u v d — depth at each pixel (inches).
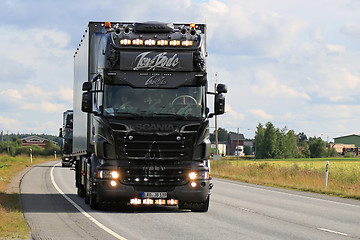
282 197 1247.5
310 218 857.5
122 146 865.5
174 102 876.6
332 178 1729.8
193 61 883.4
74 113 1362.0
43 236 648.4
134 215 874.8
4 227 682.2
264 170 2317.9
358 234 697.6
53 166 3218.5
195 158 879.1
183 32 898.1
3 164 3442.4
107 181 867.4
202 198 885.2
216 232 695.1
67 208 975.6
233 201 1144.2
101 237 643.5
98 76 930.7
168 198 877.2
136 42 879.7
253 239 643.5
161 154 870.4
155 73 877.8
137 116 868.0
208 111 891.4
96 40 1010.7
